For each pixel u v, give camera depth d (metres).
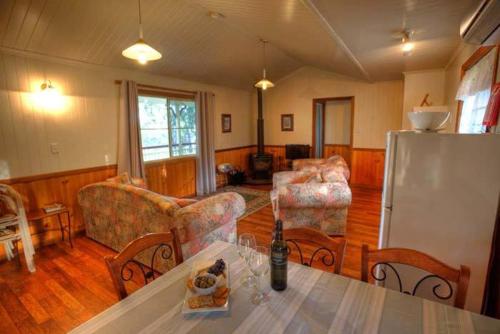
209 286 1.08
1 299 2.26
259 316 0.97
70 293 2.33
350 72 5.28
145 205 2.45
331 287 1.13
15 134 3.03
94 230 3.32
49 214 3.01
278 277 1.11
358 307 1.01
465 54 2.98
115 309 1.03
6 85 2.94
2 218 2.56
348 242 3.19
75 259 2.91
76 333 0.91
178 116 5.22
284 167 7.11
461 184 1.59
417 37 2.75
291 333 0.89
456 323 0.92
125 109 4.02
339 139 6.80
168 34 3.62
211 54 4.55
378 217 4.01
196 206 2.37
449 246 1.68
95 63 3.68
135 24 3.23
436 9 1.98
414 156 1.69
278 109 6.99
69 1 2.66
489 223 1.56
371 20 2.29
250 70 5.73
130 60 3.90
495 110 1.85
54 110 3.34
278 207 3.25
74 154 3.56
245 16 3.12
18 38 2.85
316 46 3.57
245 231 3.59
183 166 5.27
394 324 0.92
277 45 4.46
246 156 7.20
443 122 1.71
